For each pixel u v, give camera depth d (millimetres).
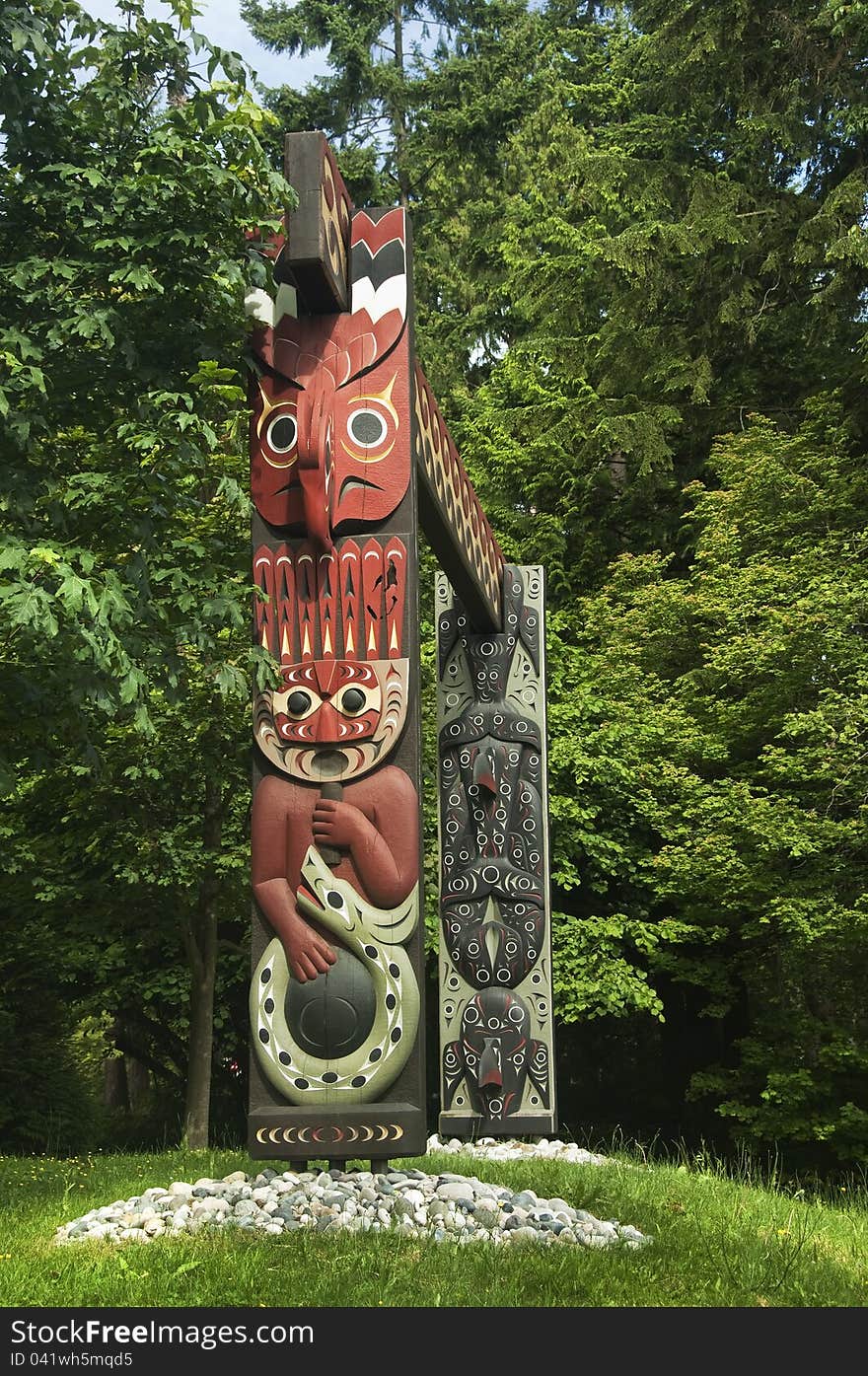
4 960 15070
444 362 23781
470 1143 11578
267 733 7340
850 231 17594
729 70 19969
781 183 21344
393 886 7031
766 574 16281
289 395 7656
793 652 15094
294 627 7473
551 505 21547
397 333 7676
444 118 24641
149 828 13078
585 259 20781
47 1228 6449
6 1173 9461
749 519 17578
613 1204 7242
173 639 8117
